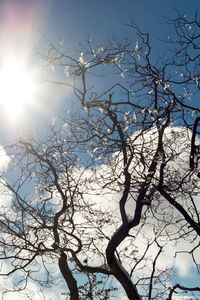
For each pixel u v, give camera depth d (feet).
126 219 25.13
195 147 25.68
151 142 25.96
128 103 26.02
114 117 25.62
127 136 25.41
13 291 27.76
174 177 26.58
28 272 27.81
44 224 26.37
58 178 26.89
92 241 28.35
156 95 26.40
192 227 26.55
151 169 25.59
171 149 25.72
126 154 25.32
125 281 25.50
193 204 25.99
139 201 25.48
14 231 26.35
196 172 25.25
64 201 26.53
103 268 26.99
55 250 25.95
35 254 26.37
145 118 25.59
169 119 25.49
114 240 24.86
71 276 26.55
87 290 29.99
